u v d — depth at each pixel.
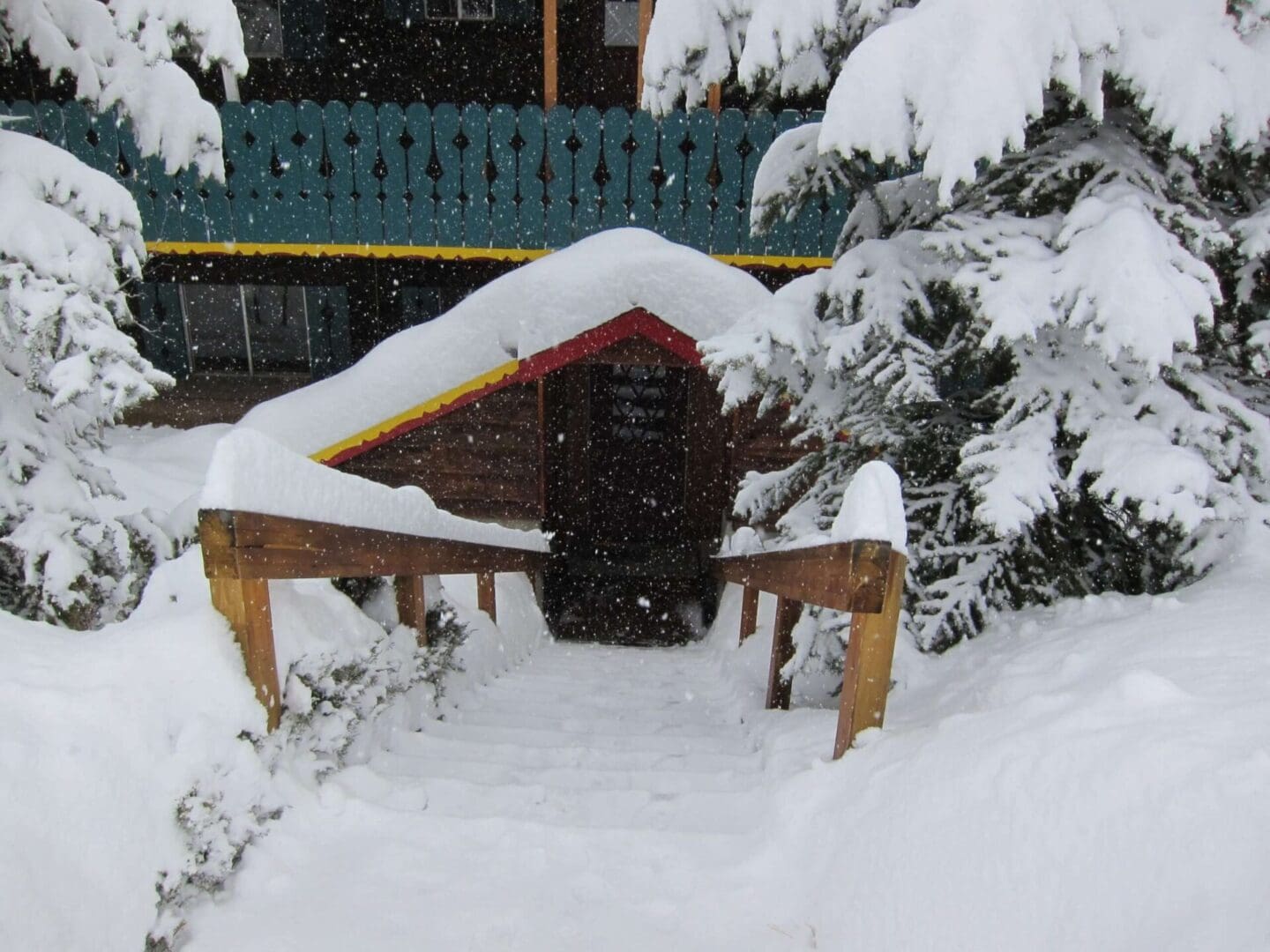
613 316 7.02
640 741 3.26
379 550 2.99
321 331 9.81
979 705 2.54
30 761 1.61
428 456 8.29
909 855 1.69
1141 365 2.71
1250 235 2.99
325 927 1.73
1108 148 3.14
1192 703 1.64
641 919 1.81
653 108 4.25
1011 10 2.69
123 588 3.87
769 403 3.98
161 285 9.65
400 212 8.23
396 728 3.02
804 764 2.55
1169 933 1.12
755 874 2.00
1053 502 2.93
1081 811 1.42
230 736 2.02
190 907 1.78
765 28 3.32
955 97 2.69
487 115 8.05
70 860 1.55
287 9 9.26
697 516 8.80
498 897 1.86
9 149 3.64
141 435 9.11
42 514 3.71
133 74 5.68
